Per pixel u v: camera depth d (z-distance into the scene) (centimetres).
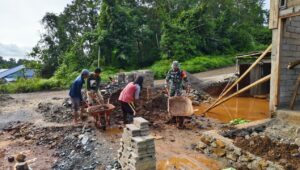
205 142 630
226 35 3203
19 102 1208
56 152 630
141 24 2742
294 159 512
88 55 2414
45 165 559
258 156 528
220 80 1625
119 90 1001
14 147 663
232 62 2728
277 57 738
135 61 2536
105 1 2348
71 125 790
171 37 2573
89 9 3017
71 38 3036
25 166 450
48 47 3006
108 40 2303
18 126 820
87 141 657
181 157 588
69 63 2330
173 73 857
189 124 840
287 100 794
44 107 1046
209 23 2914
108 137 688
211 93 1551
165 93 1139
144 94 1073
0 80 1911
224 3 3688
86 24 3066
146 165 460
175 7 3447
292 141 595
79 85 794
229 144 578
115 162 536
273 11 741
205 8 2955
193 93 1362
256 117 1000
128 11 2505
